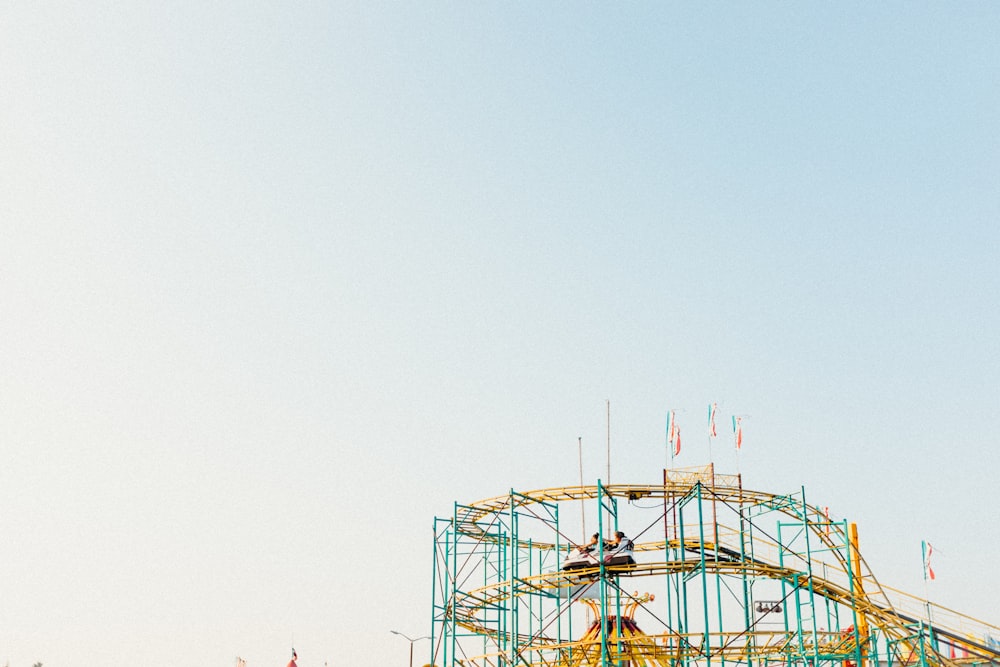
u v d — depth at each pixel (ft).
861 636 178.19
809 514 176.04
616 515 174.70
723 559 170.40
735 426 186.39
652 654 161.07
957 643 174.40
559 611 181.06
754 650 168.35
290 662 248.11
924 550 201.16
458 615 185.88
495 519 189.06
